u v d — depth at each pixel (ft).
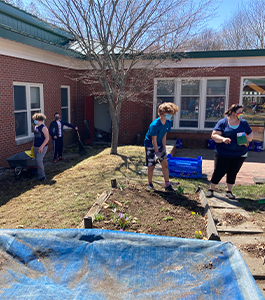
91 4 25.30
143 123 41.63
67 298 6.35
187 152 36.83
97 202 15.44
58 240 8.33
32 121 32.76
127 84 38.68
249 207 16.65
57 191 19.51
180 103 40.32
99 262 7.79
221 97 39.01
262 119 37.99
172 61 36.68
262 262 11.27
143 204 15.58
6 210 16.78
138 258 7.93
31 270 7.53
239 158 17.19
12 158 23.67
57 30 37.42
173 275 7.38
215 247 8.08
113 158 28.86
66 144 41.32
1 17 28.27
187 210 14.98
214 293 6.63
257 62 36.70
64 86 39.93
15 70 28.68
